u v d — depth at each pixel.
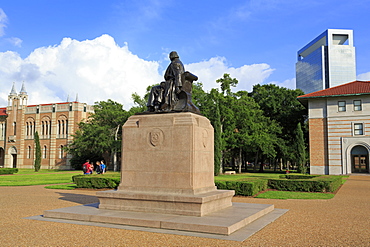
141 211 10.53
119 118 51.03
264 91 56.75
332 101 42.53
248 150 47.62
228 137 44.03
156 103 11.98
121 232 8.66
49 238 8.02
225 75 46.34
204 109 42.72
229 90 45.81
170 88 11.88
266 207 11.95
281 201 16.06
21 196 17.66
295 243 7.74
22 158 72.00
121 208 10.89
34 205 13.88
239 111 44.03
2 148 75.75
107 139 52.34
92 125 55.09
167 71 12.40
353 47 139.00
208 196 10.13
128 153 11.54
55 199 16.09
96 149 53.75
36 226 9.43
